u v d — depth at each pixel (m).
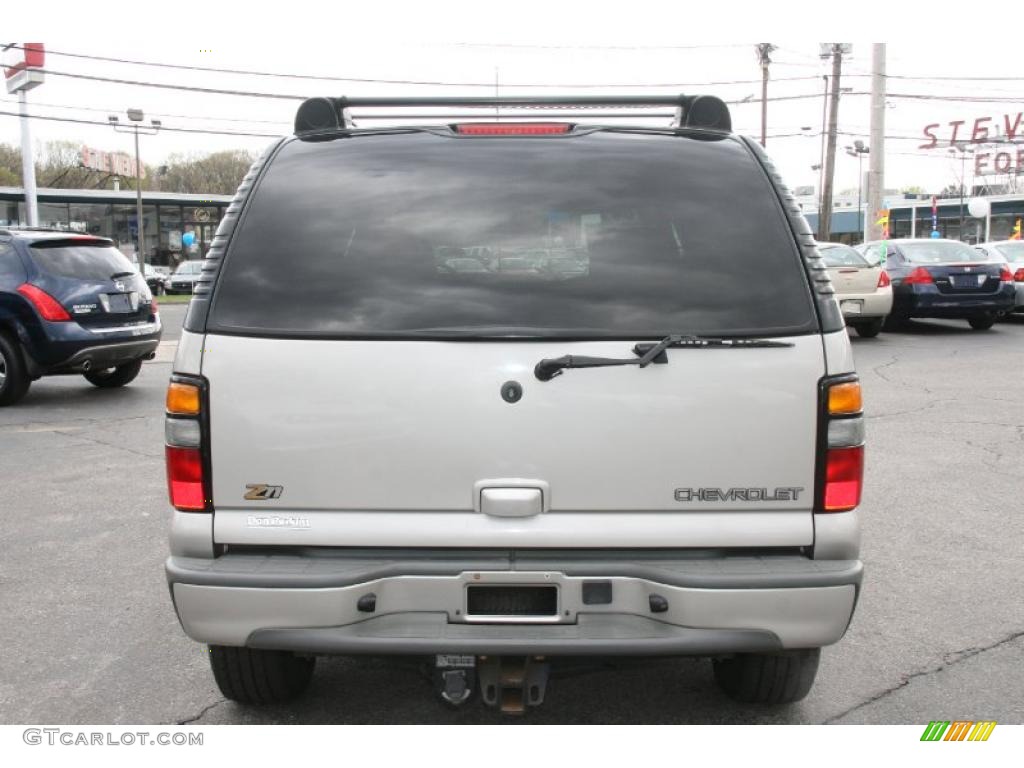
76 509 6.16
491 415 2.67
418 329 2.70
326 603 2.63
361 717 3.36
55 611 4.43
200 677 3.71
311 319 2.73
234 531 2.73
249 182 2.95
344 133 3.09
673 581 2.62
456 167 2.94
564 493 2.69
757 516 2.71
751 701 3.37
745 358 2.68
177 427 2.74
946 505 6.03
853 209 61.59
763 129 39.19
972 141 55.06
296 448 2.71
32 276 9.73
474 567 2.67
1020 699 3.48
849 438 2.70
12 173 64.38
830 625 2.65
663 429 2.68
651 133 3.06
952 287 14.59
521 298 2.73
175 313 27.23
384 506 2.71
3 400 9.97
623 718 3.33
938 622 4.20
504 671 2.76
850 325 14.60
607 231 2.82
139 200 41.03
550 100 3.36
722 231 2.82
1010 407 9.14
